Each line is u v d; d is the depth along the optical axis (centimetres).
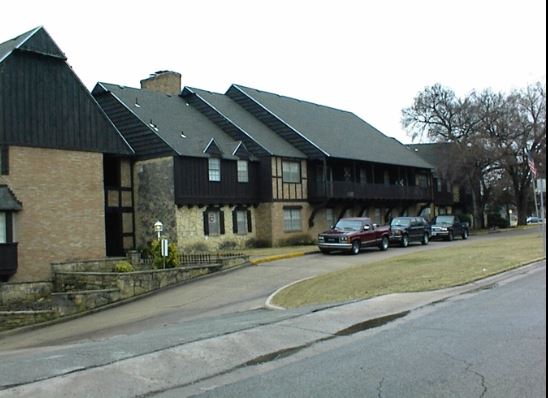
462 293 1363
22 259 2358
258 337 954
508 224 5991
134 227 3142
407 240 3341
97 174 2662
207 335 976
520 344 822
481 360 748
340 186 3784
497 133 5025
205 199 3125
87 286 2203
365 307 1214
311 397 629
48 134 2492
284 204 3528
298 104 4559
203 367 784
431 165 5069
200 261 2442
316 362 786
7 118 2361
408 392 630
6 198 2292
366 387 655
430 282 1519
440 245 3347
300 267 2355
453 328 959
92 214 2623
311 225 3753
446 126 5200
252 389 672
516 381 652
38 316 1844
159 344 914
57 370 766
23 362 835
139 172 3142
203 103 3753
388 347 849
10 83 2388
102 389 689
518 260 1936
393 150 4734
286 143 3769
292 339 942
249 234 3416
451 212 5784
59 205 2503
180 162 3023
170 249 2334
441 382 660
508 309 1112
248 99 4022
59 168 2519
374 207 4428
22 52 2444
